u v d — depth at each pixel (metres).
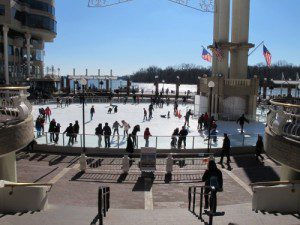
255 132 27.09
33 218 8.23
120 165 17.41
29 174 15.34
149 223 8.20
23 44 64.50
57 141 20.33
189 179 14.95
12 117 11.75
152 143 20.20
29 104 11.73
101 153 19.83
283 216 8.47
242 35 36.78
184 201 12.02
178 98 57.66
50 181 14.28
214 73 39.31
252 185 9.25
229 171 16.52
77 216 8.57
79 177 14.95
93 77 66.00
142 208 11.25
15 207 9.12
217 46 34.72
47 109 31.47
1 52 58.56
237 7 36.94
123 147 20.14
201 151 20.09
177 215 9.02
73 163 17.67
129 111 39.81
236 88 34.44
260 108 40.22
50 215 8.59
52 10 63.22
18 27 55.34
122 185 13.91
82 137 20.14
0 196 9.08
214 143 21.23
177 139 20.09
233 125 31.02
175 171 16.28
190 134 25.53
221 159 18.06
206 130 27.36
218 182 9.34
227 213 8.86
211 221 7.53
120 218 8.59
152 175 15.36
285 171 10.50
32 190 9.06
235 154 20.47
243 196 12.66
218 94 34.53
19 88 10.79
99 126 20.58
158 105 47.09
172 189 13.50
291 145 8.63
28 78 56.31
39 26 60.50
